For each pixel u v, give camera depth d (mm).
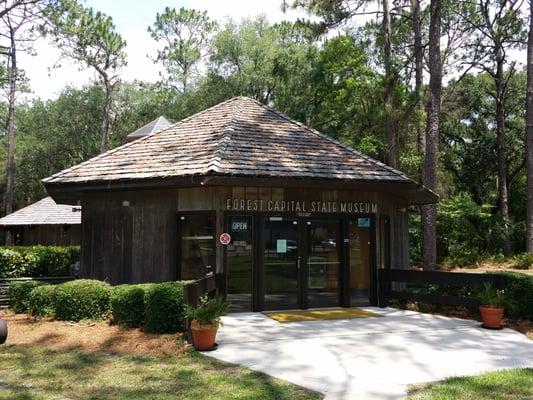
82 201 14047
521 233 31859
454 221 29578
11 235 36969
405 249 15266
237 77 38656
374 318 11539
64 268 21016
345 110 30875
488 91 36938
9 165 38156
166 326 9188
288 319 11250
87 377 6867
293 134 14406
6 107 52156
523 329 10320
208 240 11984
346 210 13133
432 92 17875
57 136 49156
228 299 11906
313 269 12836
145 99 50344
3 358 7891
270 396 6059
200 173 11086
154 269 12586
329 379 6789
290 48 36719
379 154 28922
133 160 13312
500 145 34281
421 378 6867
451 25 33094
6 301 13477
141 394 6137
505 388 6391
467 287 12695
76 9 35156
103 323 10125
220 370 7184
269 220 12414
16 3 27172
